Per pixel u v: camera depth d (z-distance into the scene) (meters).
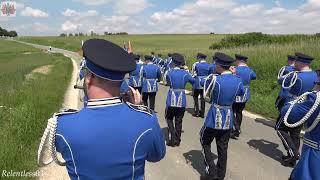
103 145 2.32
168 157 7.74
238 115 9.16
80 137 2.32
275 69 16.50
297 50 18.56
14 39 124.88
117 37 95.81
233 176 6.70
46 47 85.62
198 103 11.95
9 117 8.84
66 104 13.31
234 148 8.34
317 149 3.84
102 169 2.33
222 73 6.31
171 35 97.75
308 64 7.61
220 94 6.21
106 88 2.38
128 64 2.38
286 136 7.19
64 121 2.39
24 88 14.12
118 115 2.38
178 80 8.34
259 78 16.47
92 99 2.40
